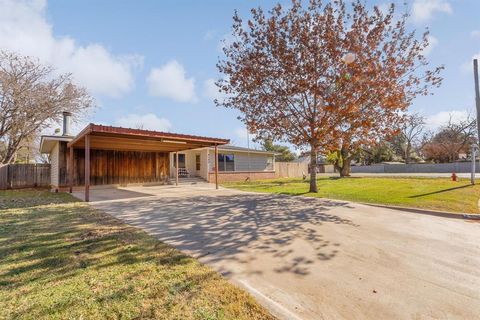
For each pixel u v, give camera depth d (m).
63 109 17.88
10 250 3.52
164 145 12.80
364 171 36.38
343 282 2.85
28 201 8.33
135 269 2.98
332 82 9.35
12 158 19.28
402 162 38.53
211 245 3.99
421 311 2.31
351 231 4.93
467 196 9.32
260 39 10.03
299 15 9.70
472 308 2.37
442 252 3.84
